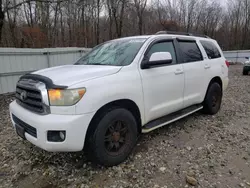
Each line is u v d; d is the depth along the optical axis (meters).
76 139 2.52
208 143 3.71
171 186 2.61
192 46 4.48
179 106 3.99
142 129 3.34
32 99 2.74
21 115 2.78
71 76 2.75
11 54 8.50
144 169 2.95
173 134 4.05
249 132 4.21
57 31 24.31
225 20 39.00
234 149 3.50
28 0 10.72
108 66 3.18
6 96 8.09
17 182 2.76
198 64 4.40
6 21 19.89
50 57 9.90
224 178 2.75
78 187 2.63
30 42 18.77
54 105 2.50
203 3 36.28
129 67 3.15
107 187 2.61
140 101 3.20
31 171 2.98
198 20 36.41
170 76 3.68
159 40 3.72
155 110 3.49
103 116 2.78
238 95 7.74
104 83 2.77
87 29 26.59
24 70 8.99
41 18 20.95
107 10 27.20
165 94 3.63
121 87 2.92
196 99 4.43
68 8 22.83
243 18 38.38
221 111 5.54
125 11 27.00
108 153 2.90
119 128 3.00
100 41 28.44
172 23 30.11
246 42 38.25
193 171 2.89
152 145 3.61
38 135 2.53
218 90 5.13
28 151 3.51
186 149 3.49
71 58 10.80
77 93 2.51
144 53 3.40
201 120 4.82
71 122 2.46
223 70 5.24
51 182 2.74
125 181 2.71
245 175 2.81
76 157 3.27
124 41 3.88
